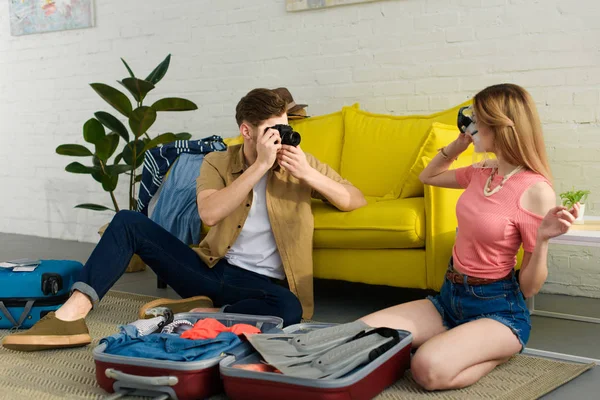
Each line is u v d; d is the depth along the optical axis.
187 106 3.45
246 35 3.87
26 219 5.03
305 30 3.64
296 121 3.40
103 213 4.59
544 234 1.63
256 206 2.40
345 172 3.12
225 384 1.62
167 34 4.20
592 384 1.82
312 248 2.60
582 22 2.84
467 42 3.14
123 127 3.63
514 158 1.75
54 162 4.82
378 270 2.50
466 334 1.73
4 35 4.99
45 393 1.77
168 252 2.31
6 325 2.38
